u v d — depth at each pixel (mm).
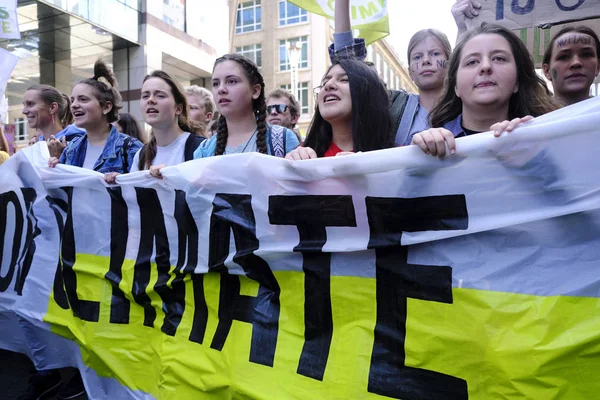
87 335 2133
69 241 2254
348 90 1725
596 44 2125
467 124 1570
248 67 2133
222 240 1708
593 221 1122
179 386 1753
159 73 2424
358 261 1414
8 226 2611
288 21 26875
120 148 2664
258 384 1524
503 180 1214
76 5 11469
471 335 1219
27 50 13469
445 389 1243
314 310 1474
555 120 1186
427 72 2150
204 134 2812
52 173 2346
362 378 1355
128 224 2059
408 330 1311
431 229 1301
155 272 1943
